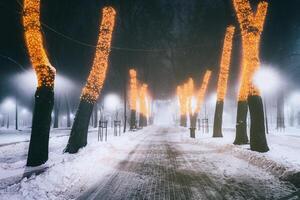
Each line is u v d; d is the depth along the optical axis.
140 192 8.48
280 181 9.38
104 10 16.70
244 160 13.56
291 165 10.09
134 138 31.97
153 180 10.04
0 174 9.59
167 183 9.55
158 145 23.31
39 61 11.06
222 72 25.16
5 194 7.02
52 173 9.20
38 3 11.06
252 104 14.65
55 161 11.86
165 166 12.88
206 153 17.16
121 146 22.34
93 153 15.09
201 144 22.95
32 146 11.30
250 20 15.11
